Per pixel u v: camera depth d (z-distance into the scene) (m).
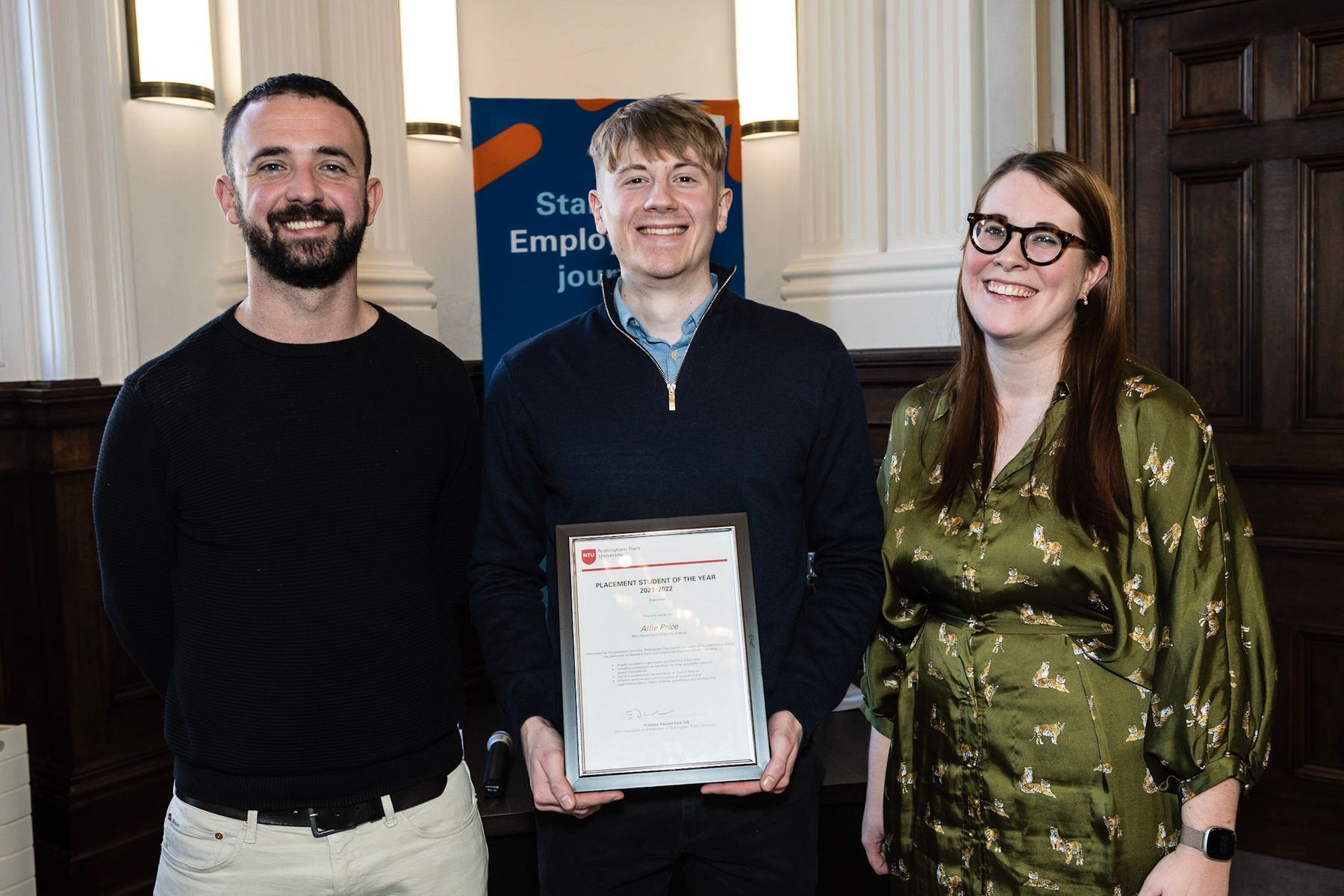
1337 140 2.70
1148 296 2.98
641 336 1.55
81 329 2.57
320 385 1.41
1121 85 2.94
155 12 2.64
